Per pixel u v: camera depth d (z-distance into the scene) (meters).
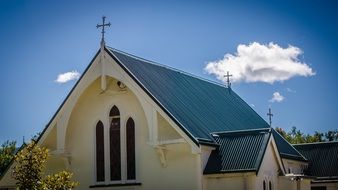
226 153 39.22
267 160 39.66
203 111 45.38
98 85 42.38
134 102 41.31
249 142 39.50
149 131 39.16
